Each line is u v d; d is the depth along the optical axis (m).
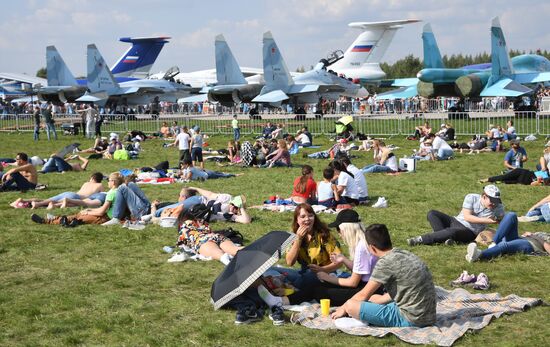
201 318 7.05
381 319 6.58
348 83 59.44
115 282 8.48
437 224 10.52
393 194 15.72
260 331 6.63
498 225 10.59
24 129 45.62
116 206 12.35
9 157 27.78
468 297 7.34
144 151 29.81
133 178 12.93
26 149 31.58
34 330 6.74
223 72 53.19
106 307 7.45
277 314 6.87
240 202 12.47
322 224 7.96
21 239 11.13
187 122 46.50
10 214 13.59
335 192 13.62
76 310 7.38
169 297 7.81
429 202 14.52
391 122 37.97
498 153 25.84
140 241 10.91
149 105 62.59
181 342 6.35
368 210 13.62
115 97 57.94
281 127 35.31
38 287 8.34
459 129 36.91
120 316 7.09
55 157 21.38
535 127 34.97
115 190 12.42
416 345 6.16
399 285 6.50
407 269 6.46
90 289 8.17
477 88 47.47
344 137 32.88
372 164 22.14
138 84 60.03
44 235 11.46
